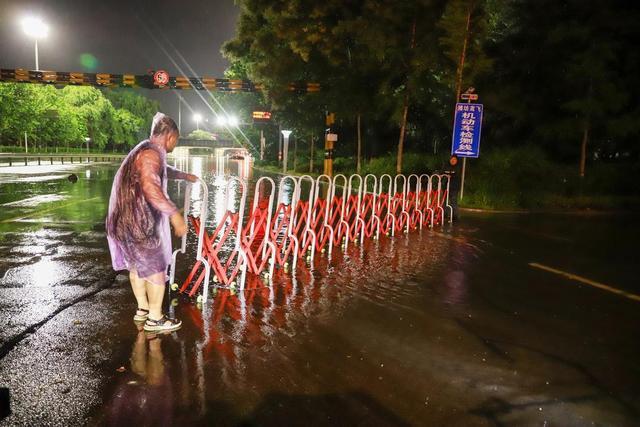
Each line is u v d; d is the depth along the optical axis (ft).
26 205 45.32
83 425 10.12
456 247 31.50
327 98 85.25
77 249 26.37
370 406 11.31
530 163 65.87
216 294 19.34
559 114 72.18
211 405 11.07
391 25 65.98
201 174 110.93
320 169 113.09
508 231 39.55
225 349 14.08
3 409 10.58
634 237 39.01
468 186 60.75
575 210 58.70
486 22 57.21
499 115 80.69
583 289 22.53
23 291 18.70
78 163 152.05
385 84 69.51
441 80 62.69
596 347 15.52
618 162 78.28
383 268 25.04
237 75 142.72
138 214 14.06
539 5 72.02
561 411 11.44
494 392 12.21
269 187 81.46
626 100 63.98
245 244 21.66
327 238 31.04
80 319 15.93
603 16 67.36
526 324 17.42
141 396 11.32
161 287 14.88
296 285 21.16
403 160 83.56
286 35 76.64
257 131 181.57
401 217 36.70
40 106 160.04
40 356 13.15
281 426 10.37
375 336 15.61
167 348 13.97
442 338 15.69
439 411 11.22
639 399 12.16
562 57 69.62
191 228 34.45
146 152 14.06
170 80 95.40
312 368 13.12
